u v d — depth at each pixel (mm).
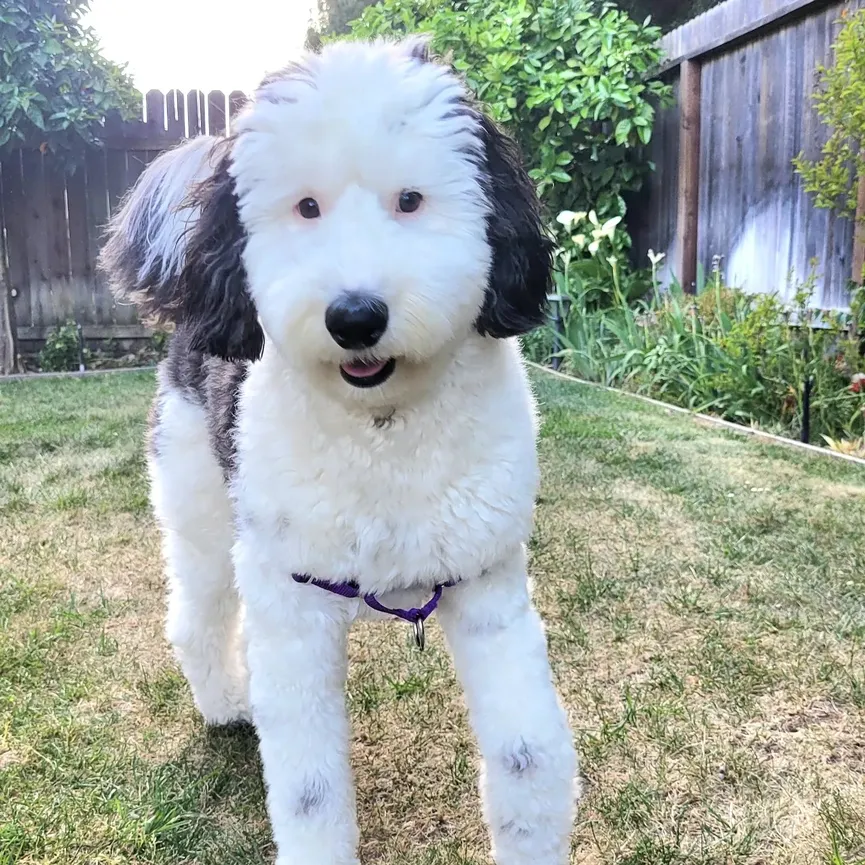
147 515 1623
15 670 1080
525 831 692
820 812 814
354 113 610
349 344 583
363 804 862
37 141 3266
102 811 837
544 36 3197
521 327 692
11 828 802
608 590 1262
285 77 654
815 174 2115
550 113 3137
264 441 690
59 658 1116
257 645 710
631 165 3213
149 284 885
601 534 1474
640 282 3168
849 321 2193
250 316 697
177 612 958
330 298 580
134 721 996
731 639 1120
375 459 655
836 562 1329
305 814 688
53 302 3527
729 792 849
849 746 909
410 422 648
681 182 2990
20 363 3373
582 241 3027
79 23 3240
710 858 768
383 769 910
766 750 908
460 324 625
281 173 633
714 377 2369
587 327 2959
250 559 708
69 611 1235
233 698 977
